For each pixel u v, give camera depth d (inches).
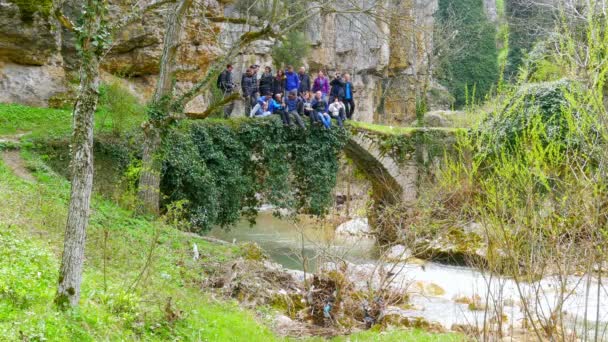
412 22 832.9
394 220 674.8
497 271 363.9
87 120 272.4
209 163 783.7
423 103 1211.9
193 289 439.5
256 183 858.8
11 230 383.2
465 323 454.3
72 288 275.7
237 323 392.5
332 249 645.3
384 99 1766.7
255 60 1358.3
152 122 637.9
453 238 740.7
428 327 448.1
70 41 859.4
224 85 868.0
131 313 318.3
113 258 423.5
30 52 788.6
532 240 302.2
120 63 908.6
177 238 535.8
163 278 423.5
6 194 482.3
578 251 317.4
